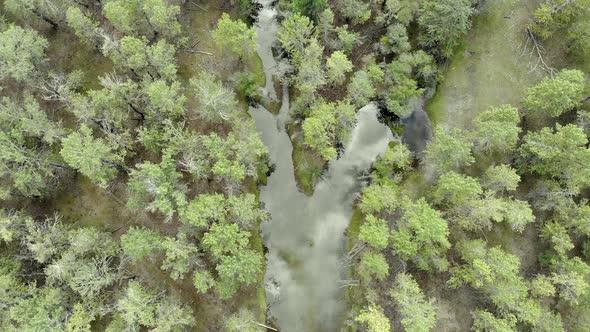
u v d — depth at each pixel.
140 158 50.78
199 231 47.69
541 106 48.72
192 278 49.00
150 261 48.97
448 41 51.78
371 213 49.94
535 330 46.19
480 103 54.16
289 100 54.56
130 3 46.72
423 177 52.62
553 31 54.22
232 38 48.09
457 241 49.94
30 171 44.66
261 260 49.94
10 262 43.38
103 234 46.34
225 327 48.38
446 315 50.09
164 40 47.41
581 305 47.41
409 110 53.84
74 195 50.25
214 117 49.28
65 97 46.28
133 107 47.84
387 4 51.34
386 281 50.09
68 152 42.28
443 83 54.53
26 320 40.56
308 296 51.25
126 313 42.22
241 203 45.03
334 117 49.41
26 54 45.38
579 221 46.00
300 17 49.31
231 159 49.69
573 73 48.06
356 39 51.62
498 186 48.31
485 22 55.19
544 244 51.19
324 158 50.38
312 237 52.66
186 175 50.41
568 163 46.03
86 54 52.81
